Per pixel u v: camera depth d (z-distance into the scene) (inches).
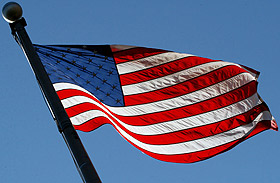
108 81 561.9
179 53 569.0
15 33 412.8
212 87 574.9
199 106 571.8
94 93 561.0
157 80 569.9
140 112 571.8
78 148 321.4
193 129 573.6
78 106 601.0
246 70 600.4
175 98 569.6
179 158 588.1
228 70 580.1
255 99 583.8
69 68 554.6
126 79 564.7
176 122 574.6
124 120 584.7
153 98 568.7
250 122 575.5
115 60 563.5
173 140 578.2
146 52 565.9
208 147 577.9
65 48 551.8
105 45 560.4
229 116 573.6
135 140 600.7
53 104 351.3
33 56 383.2
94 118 619.5
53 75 559.2
